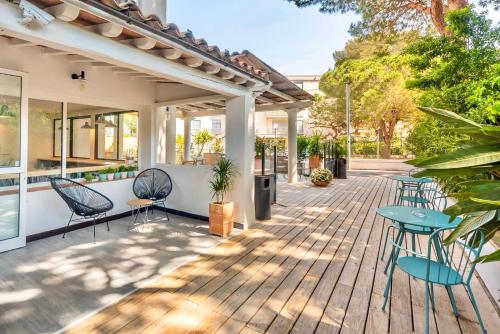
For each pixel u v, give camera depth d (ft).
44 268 9.45
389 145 45.78
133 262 10.02
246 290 8.23
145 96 16.58
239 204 14.02
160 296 7.88
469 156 3.97
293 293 8.08
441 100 16.39
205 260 10.25
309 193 23.84
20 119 10.83
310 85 72.59
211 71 11.65
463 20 15.15
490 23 14.78
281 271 9.43
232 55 13.88
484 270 8.51
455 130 4.40
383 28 24.00
